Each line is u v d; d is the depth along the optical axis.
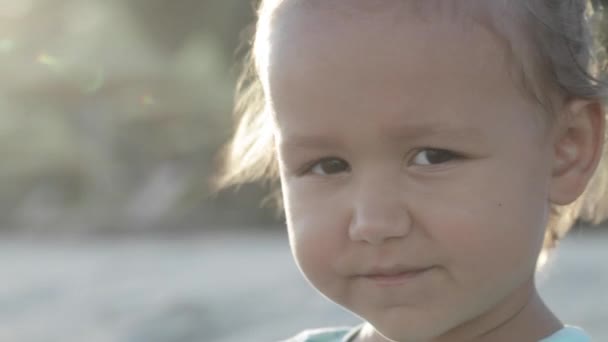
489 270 1.86
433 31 1.84
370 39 1.85
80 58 18.02
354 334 2.34
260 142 2.53
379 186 1.85
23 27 18.41
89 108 17.77
